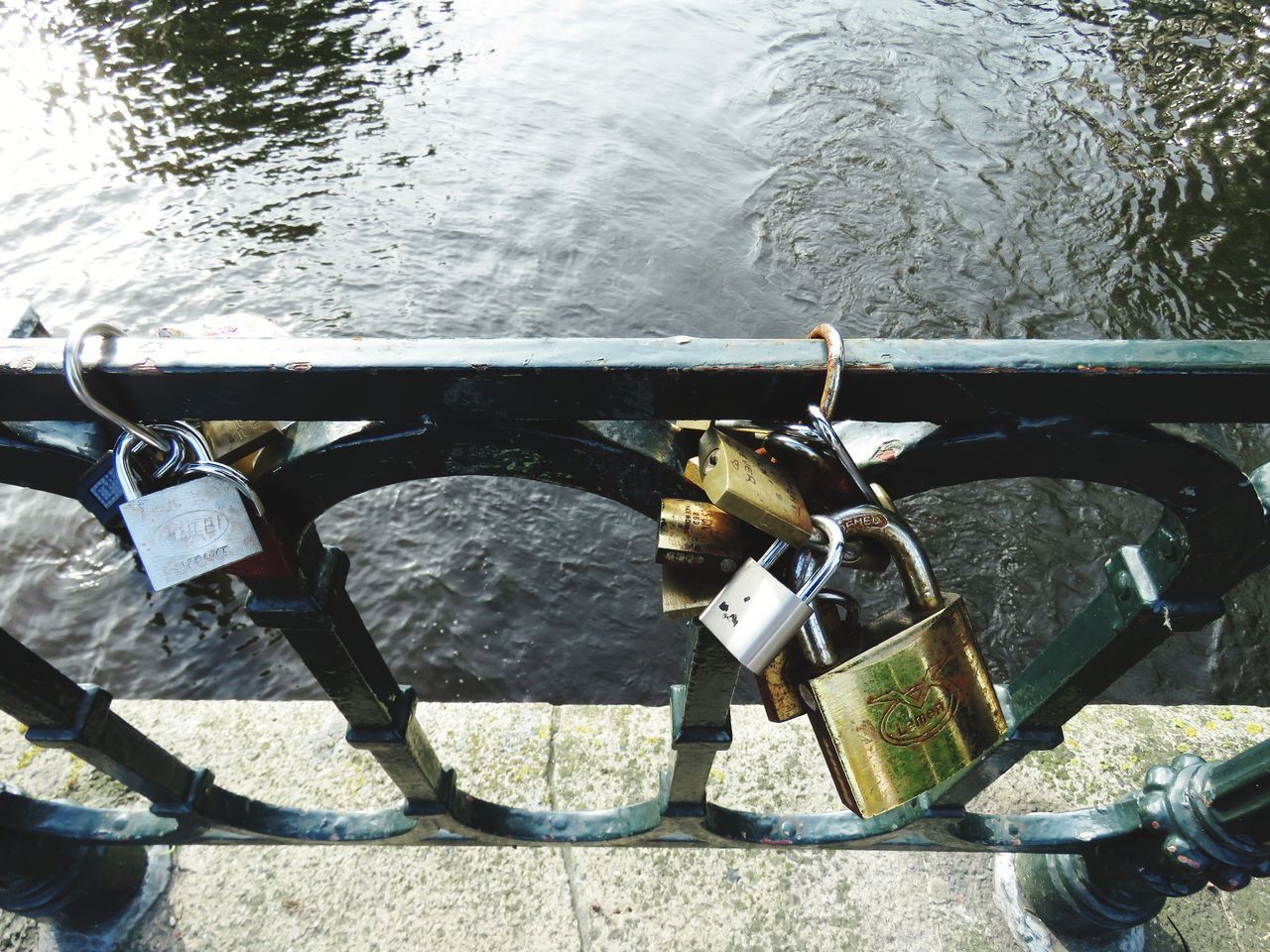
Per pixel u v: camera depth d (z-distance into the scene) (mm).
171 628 5949
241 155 9914
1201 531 978
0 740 2100
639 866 1873
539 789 2004
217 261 8648
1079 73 11406
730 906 1824
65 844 1643
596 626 6082
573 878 1859
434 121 10547
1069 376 747
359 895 1836
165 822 1547
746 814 1602
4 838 1545
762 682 970
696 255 9023
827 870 1869
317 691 5754
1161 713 2197
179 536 812
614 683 5887
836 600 940
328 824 1597
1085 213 9430
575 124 10680
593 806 1975
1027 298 8641
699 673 1134
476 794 1989
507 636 6031
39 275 8406
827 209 9562
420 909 1820
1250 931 1815
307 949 1771
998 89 11328
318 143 10117
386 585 6195
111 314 8117
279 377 738
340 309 8266
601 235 9141
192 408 771
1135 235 9141
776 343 751
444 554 6328
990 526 6668
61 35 11328
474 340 753
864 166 10109
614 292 8648
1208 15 12258
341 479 900
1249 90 10852
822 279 8828
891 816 1557
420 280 8570
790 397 761
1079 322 8398
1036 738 1346
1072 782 2037
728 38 12500
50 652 5832
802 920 1808
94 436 900
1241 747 2109
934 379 742
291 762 2053
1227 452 887
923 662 912
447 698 5789
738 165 10148
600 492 908
